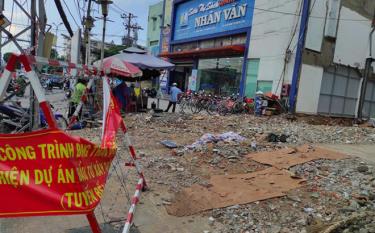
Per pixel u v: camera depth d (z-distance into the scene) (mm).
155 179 5195
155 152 6859
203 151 6750
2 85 2328
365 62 19266
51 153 2154
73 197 2145
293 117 15695
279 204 4438
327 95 17750
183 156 6492
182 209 4215
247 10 19609
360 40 18672
